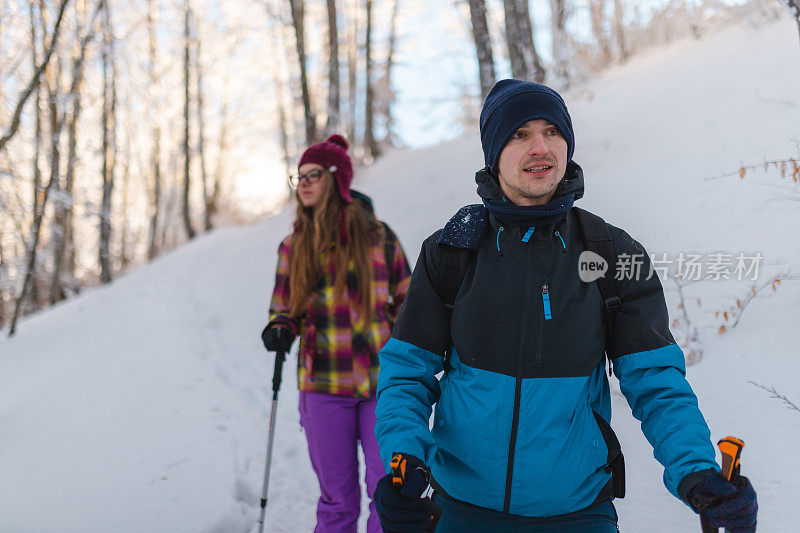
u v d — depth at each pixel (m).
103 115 15.09
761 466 2.20
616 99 7.72
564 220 1.49
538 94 1.46
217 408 4.55
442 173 9.27
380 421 1.44
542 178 1.45
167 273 11.67
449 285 1.50
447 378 1.51
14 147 10.26
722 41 7.94
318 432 2.52
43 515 3.18
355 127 20.61
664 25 10.62
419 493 1.23
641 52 10.70
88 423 4.40
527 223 1.45
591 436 1.41
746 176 4.28
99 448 3.95
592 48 10.95
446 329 1.51
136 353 6.06
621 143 6.19
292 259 2.72
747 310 3.09
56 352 6.87
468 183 8.16
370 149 18.59
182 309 8.28
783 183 3.96
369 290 2.64
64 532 2.99
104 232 15.55
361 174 15.02
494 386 1.40
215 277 10.10
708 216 4.11
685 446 1.24
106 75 14.98
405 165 13.03
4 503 3.37
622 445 2.73
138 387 5.03
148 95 21.55
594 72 9.79
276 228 12.35
